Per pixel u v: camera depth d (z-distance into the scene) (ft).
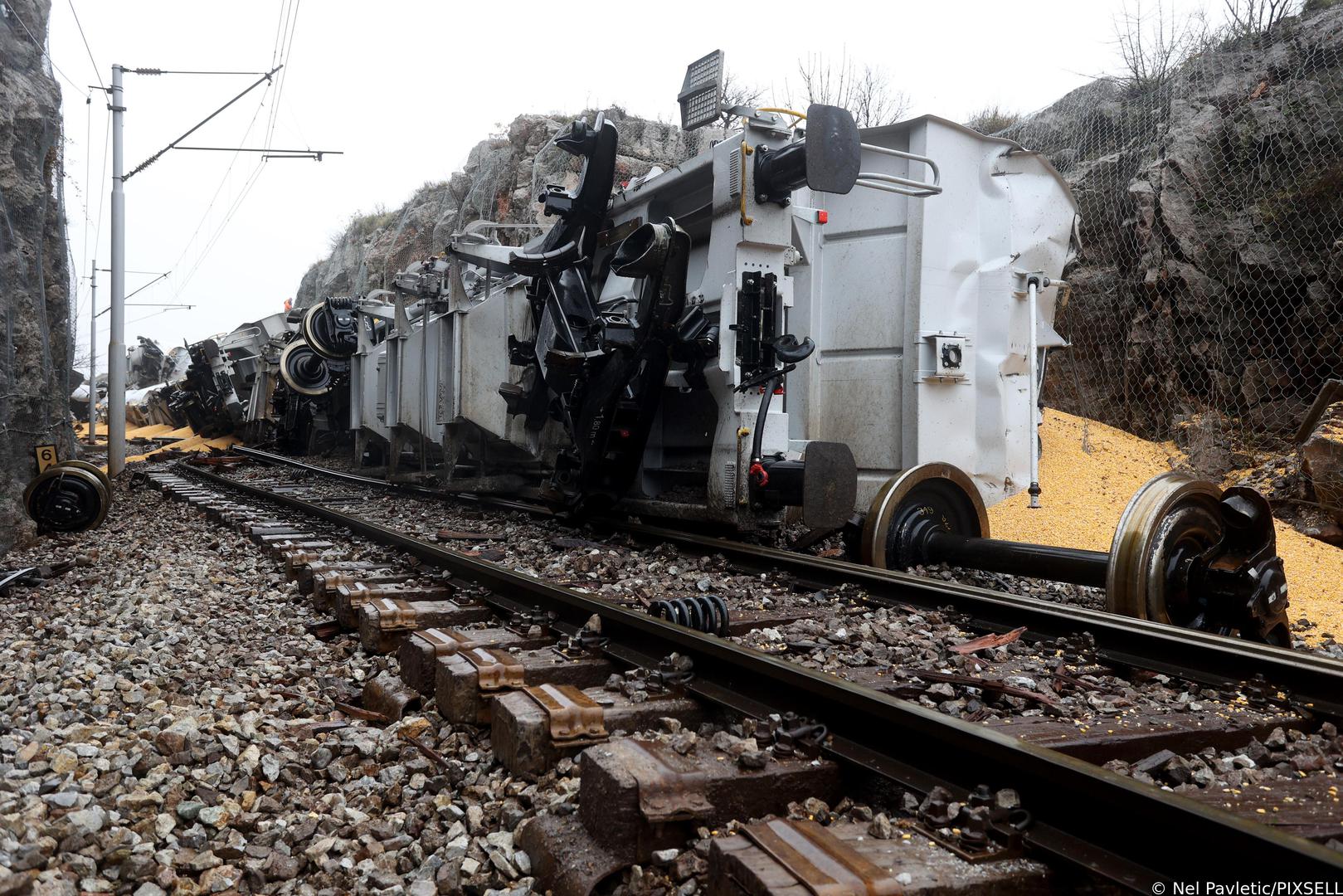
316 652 16.62
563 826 8.93
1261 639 15.31
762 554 21.45
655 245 23.38
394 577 20.54
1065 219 30.45
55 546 31.42
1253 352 33.76
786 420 24.34
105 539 32.58
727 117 24.85
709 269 24.93
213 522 35.58
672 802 8.40
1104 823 7.63
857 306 28.58
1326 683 11.32
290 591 21.35
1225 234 35.17
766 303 23.47
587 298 28.09
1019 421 28.91
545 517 31.89
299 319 86.94
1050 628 15.10
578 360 26.04
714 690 11.98
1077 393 39.34
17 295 32.45
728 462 23.68
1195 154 36.99
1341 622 18.74
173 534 32.94
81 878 8.43
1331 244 32.48
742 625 15.71
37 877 8.07
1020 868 7.35
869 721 9.97
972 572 22.31
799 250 28.78
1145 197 37.06
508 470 38.96
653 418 26.48
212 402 99.19
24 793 9.59
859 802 9.49
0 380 30.07
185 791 10.39
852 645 14.60
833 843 7.38
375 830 9.69
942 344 26.68
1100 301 38.81
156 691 13.65
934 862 7.36
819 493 21.52
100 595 21.53
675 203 28.96
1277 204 34.47
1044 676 12.76
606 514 29.60
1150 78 45.42
